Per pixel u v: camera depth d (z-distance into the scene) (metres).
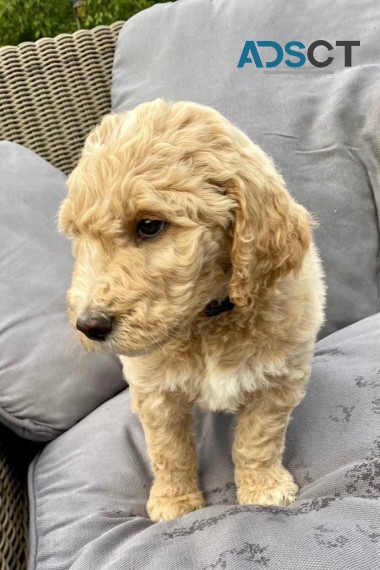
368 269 0.63
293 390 0.48
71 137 0.69
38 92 0.67
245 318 0.44
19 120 0.67
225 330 0.44
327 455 0.48
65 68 0.68
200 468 0.53
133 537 0.45
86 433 0.55
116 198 0.37
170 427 0.49
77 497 0.50
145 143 0.38
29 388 0.55
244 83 0.63
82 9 1.22
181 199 0.38
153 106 0.41
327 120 0.62
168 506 0.49
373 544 0.39
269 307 0.44
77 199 0.39
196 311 0.41
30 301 0.57
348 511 0.42
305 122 0.63
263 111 0.63
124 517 0.48
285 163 0.62
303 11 0.65
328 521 0.41
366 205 0.63
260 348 0.45
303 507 0.43
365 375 0.52
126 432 0.54
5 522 0.49
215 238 0.40
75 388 0.57
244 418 0.49
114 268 0.38
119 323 0.38
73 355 0.56
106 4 1.17
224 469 0.52
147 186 0.37
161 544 0.42
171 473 0.50
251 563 0.38
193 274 0.39
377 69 0.63
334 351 0.56
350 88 0.62
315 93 0.64
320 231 0.62
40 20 1.26
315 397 0.52
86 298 0.38
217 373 0.45
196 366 0.45
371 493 0.43
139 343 0.38
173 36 0.65
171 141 0.39
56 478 0.52
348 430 0.48
